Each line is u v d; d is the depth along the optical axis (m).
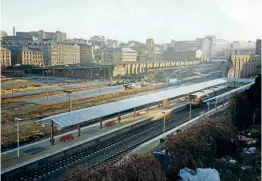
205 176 33.78
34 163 33.88
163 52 181.50
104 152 39.62
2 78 95.31
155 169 31.89
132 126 50.91
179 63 151.88
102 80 114.62
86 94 81.31
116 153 39.12
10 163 32.94
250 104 59.62
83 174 28.48
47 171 33.50
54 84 95.06
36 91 80.25
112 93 83.69
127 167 30.08
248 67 125.88
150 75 127.50
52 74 112.56
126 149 40.69
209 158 39.66
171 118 60.28
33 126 49.88
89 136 43.50
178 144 36.38
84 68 118.69
